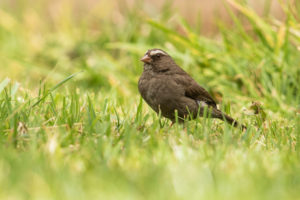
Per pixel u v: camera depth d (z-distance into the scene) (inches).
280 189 232.5
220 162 291.3
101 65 637.3
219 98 547.5
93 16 844.6
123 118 406.3
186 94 435.8
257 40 652.7
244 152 319.9
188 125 383.2
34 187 228.7
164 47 654.5
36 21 861.8
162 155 291.9
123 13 791.7
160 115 419.2
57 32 816.3
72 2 942.4
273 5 751.7
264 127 397.4
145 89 437.4
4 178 240.5
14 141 314.5
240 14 640.4
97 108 445.1
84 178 245.9
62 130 339.6
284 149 335.6
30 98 416.2
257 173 261.7
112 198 217.6
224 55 568.4
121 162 285.6
